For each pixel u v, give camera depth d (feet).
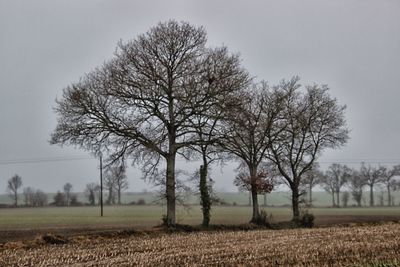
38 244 110.32
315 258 84.94
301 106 185.26
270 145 178.50
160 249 101.96
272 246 103.81
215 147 149.79
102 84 139.44
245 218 234.58
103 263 83.25
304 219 182.39
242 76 147.13
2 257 90.74
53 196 522.06
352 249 95.30
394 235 123.85
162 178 146.51
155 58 141.79
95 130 138.21
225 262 82.58
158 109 141.79
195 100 140.56
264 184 171.83
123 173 148.87
